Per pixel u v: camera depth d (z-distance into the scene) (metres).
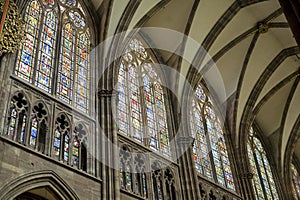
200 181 29.38
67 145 22.05
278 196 38.50
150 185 25.31
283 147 41.03
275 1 32.47
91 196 21.28
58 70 24.23
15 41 21.05
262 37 35.31
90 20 28.73
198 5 31.62
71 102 23.94
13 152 18.84
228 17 32.69
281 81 38.28
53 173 19.95
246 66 36.16
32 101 21.36
